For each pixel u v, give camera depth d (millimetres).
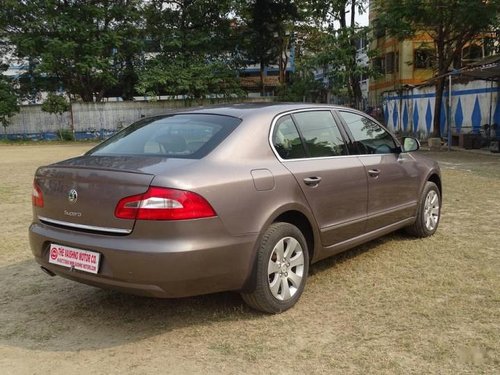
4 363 3342
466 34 20531
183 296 3479
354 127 5062
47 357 3414
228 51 34875
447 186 9836
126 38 31844
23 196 9742
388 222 5254
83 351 3488
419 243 5801
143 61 33875
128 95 35125
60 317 4070
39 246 3891
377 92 38844
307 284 4590
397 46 33875
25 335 3760
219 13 33812
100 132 32656
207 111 4328
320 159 4438
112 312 4133
